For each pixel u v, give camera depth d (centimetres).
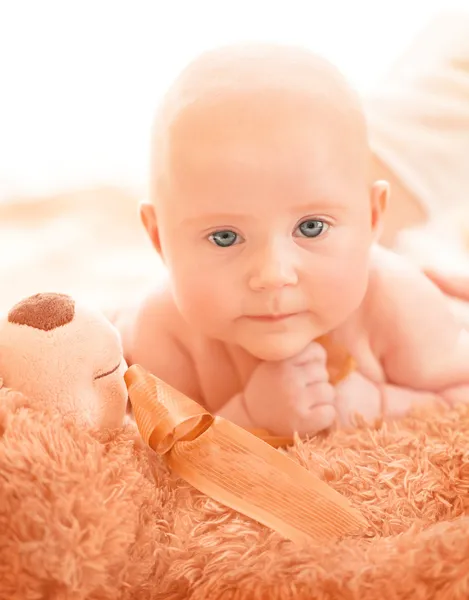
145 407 83
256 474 81
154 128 90
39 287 123
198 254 88
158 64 147
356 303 93
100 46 153
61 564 66
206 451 82
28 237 136
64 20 154
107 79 152
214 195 84
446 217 140
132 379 86
